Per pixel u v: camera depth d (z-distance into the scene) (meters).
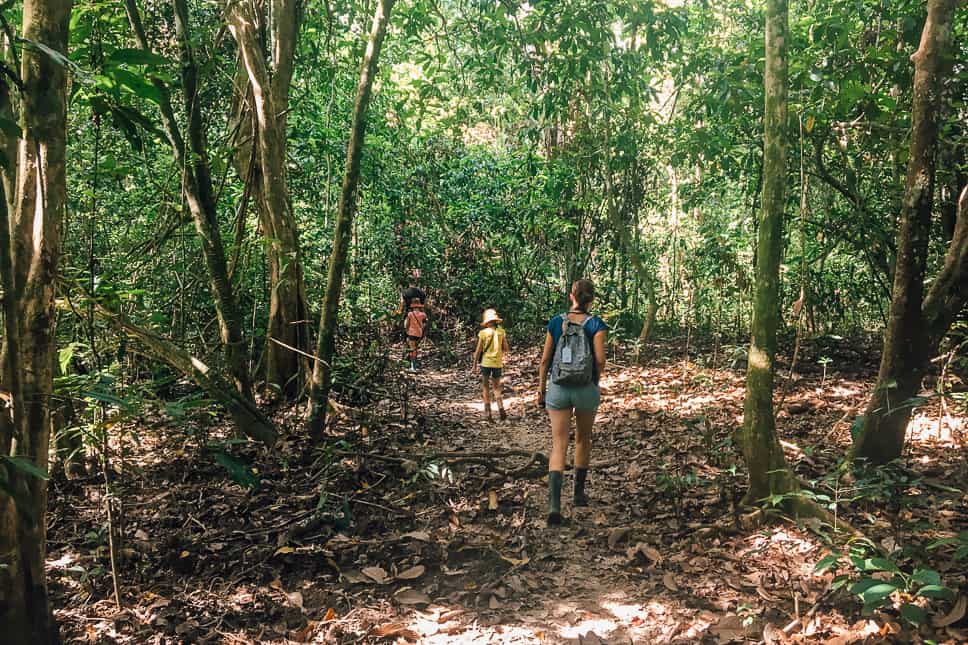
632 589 3.70
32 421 2.64
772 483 4.30
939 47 4.27
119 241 6.97
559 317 4.99
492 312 8.08
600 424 7.33
